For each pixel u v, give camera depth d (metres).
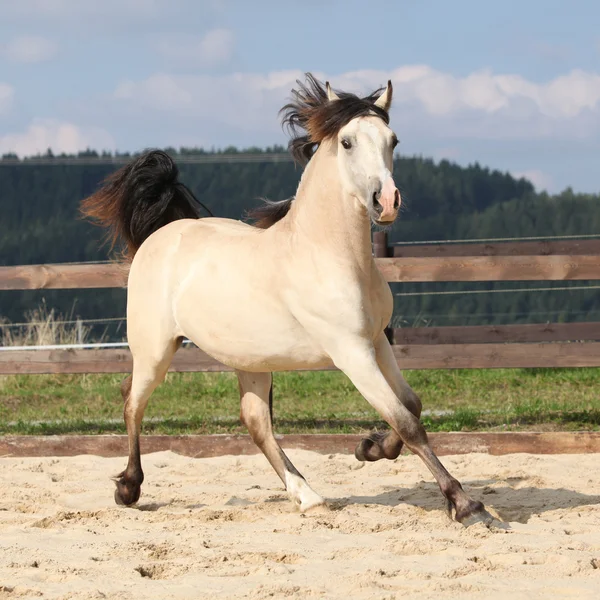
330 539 8.30
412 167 80.44
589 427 15.04
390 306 9.28
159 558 7.80
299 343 9.23
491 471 12.02
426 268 15.80
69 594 6.68
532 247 18.77
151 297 10.16
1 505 10.18
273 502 10.36
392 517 9.12
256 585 6.85
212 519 9.42
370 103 8.73
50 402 18.55
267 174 77.00
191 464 12.91
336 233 8.85
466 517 8.49
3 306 54.47
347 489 11.14
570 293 50.50
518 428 15.09
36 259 72.88
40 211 74.12
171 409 17.45
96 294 55.25
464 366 15.55
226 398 18.44
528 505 9.88
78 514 9.54
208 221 10.55
